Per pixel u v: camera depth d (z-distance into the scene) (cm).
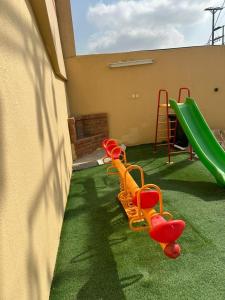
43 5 288
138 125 685
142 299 182
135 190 243
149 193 219
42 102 251
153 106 678
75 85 648
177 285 192
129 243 252
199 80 681
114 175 465
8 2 164
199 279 196
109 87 656
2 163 121
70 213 331
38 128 219
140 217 237
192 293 183
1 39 142
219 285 188
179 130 623
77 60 637
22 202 148
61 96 468
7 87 143
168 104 542
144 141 696
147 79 661
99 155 589
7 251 116
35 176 188
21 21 197
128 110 674
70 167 484
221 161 421
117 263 224
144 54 650
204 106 698
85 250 248
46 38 330
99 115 663
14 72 161
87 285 202
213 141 443
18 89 166
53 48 352
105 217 312
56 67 396
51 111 308
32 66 222
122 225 289
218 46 672
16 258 128
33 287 153
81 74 644
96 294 192
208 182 396
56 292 198
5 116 134
